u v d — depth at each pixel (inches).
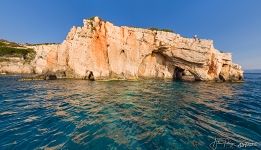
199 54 1534.2
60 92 794.2
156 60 1653.5
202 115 474.3
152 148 281.6
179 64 1621.6
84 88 912.9
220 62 1601.9
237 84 1390.3
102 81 1250.0
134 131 350.3
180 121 419.8
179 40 1576.0
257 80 1974.7
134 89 912.3
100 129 356.5
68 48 1457.9
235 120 433.4
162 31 1557.6
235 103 642.2
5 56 2758.4
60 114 455.5
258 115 480.1
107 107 531.8
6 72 2529.5
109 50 1360.7
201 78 1573.6
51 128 358.6
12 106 539.8
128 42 1444.4
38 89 886.4
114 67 1373.0
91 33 1322.6
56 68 1456.7
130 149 276.8
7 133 331.9
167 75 1669.5
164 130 359.3
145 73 1619.1
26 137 315.3
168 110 517.7
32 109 503.5
